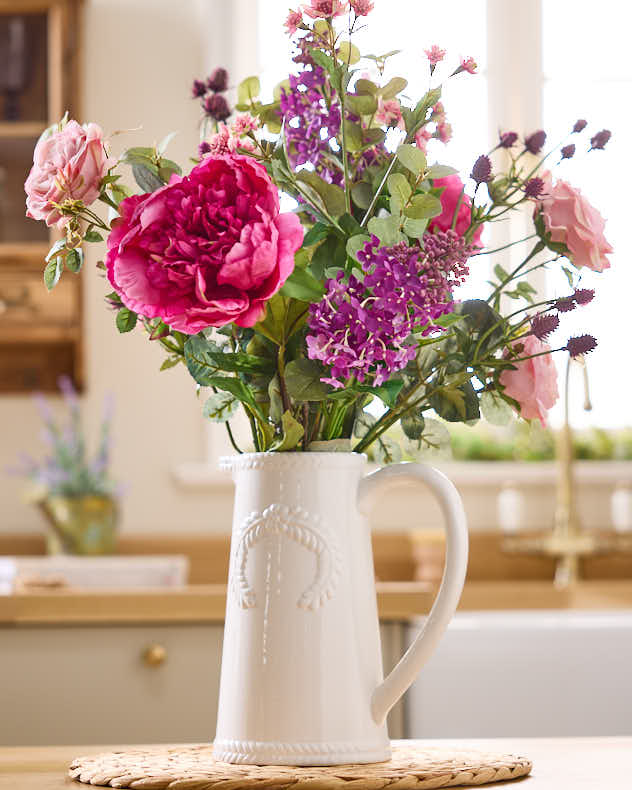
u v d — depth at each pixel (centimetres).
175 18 319
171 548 299
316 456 91
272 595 90
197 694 201
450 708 233
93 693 200
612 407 335
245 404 94
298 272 88
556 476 313
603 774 91
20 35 297
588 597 287
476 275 305
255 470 93
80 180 89
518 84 335
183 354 96
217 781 82
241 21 321
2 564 260
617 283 337
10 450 306
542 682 234
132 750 103
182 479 306
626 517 304
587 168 338
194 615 201
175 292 82
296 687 89
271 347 93
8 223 293
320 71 97
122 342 310
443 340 95
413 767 88
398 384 88
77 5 297
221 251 81
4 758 106
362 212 97
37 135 293
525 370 94
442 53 96
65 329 292
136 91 316
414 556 296
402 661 90
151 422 310
